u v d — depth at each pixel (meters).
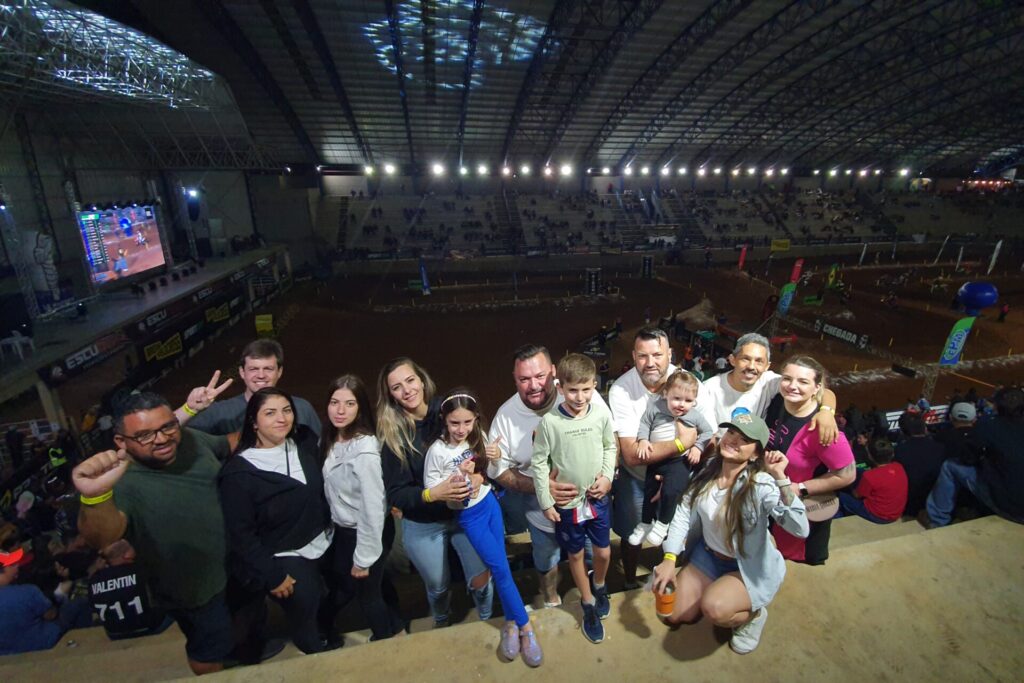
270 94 28.91
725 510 2.81
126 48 15.73
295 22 22.97
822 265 44.31
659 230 47.91
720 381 4.22
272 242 38.00
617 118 37.22
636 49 27.88
